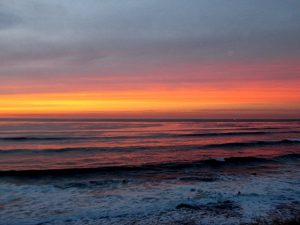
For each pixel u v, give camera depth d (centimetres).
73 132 4175
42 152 2170
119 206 901
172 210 857
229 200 952
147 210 859
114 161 1817
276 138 3394
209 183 1211
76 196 1021
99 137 3391
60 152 2178
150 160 1847
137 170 1503
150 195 1026
